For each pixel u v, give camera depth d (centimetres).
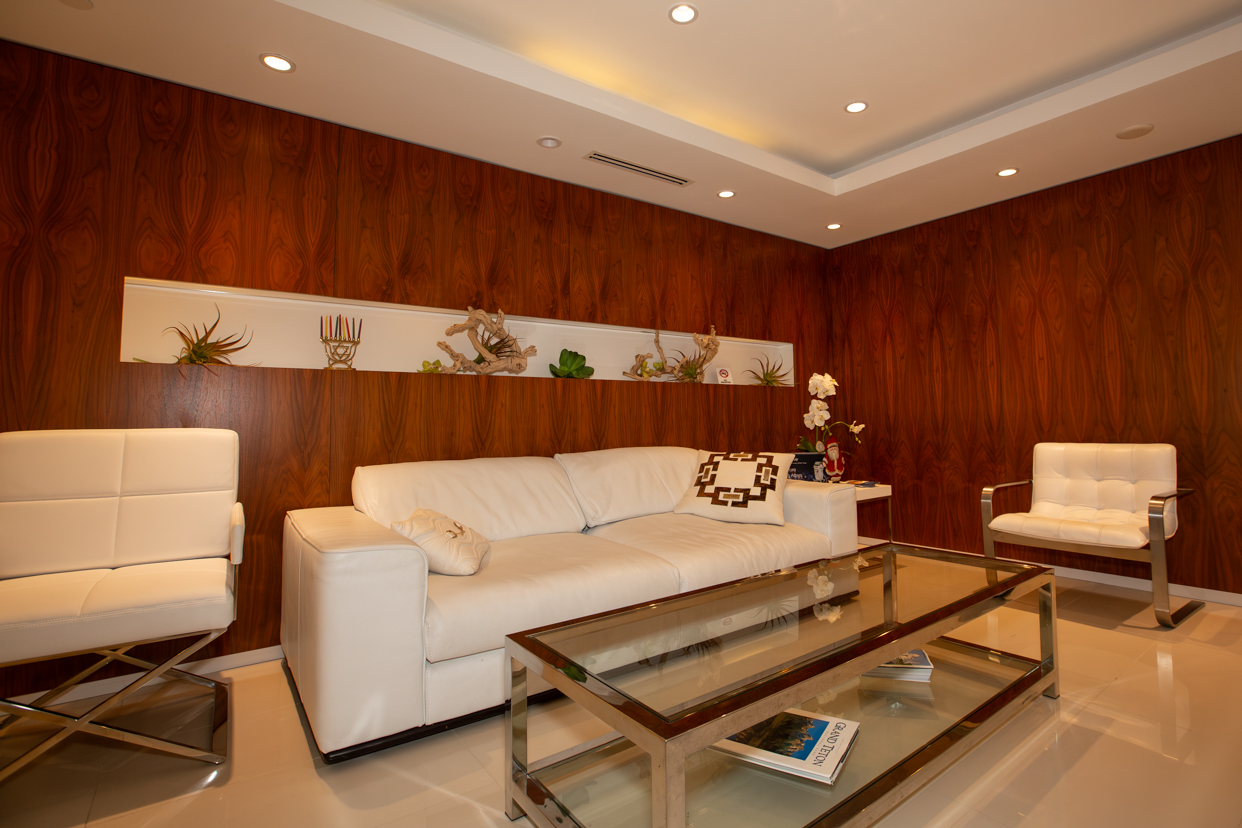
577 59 277
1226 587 304
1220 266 308
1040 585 195
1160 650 239
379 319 305
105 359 226
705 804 125
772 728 152
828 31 258
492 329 310
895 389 452
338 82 249
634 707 112
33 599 152
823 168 396
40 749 151
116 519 198
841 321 488
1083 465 320
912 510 441
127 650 223
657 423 375
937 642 221
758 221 429
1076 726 181
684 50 271
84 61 230
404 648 169
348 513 225
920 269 438
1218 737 173
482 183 324
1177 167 322
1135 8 244
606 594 206
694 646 152
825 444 455
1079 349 358
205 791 154
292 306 284
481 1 238
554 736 181
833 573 211
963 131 319
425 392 289
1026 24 253
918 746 145
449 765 167
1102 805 144
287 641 222
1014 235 387
